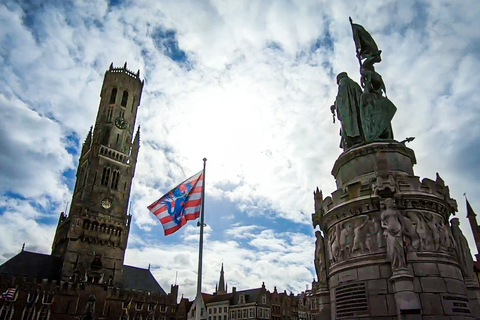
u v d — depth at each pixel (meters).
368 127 17.30
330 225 15.21
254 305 87.75
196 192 20.41
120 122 99.12
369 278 12.88
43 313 65.44
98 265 77.19
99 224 81.38
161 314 83.00
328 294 15.01
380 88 18.58
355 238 13.67
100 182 88.00
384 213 13.08
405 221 13.16
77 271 74.12
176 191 20.88
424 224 13.16
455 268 12.90
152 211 20.83
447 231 13.54
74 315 68.25
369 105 17.66
